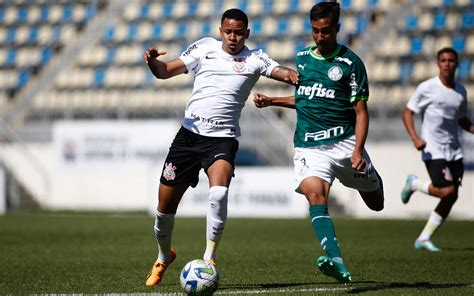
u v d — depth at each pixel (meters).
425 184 43.09
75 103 100.94
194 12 107.38
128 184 85.19
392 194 78.25
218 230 26.08
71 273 31.61
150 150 84.44
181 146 26.86
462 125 42.66
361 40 97.94
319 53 26.80
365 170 26.56
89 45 107.56
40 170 88.69
